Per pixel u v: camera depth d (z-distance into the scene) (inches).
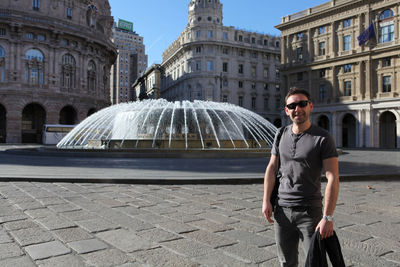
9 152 818.8
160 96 3553.2
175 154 647.1
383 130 1708.9
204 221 205.8
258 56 2736.2
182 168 476.4
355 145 1873.8
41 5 1990.7
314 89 1935.3
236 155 650.8
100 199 272.2
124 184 356.2
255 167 494.6
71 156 678.5
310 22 1935.3
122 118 908.6
